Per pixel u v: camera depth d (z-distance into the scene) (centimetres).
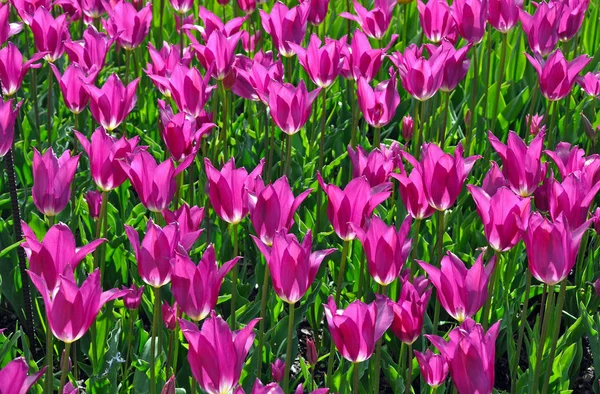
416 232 360
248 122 552
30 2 523
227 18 685
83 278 400
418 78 433
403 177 341
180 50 552
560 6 480
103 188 356
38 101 591
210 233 443
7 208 475
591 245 456
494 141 355
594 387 401
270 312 405
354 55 452
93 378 349
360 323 273
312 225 463
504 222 314
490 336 260
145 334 392
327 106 584
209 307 287
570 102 568
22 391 235
